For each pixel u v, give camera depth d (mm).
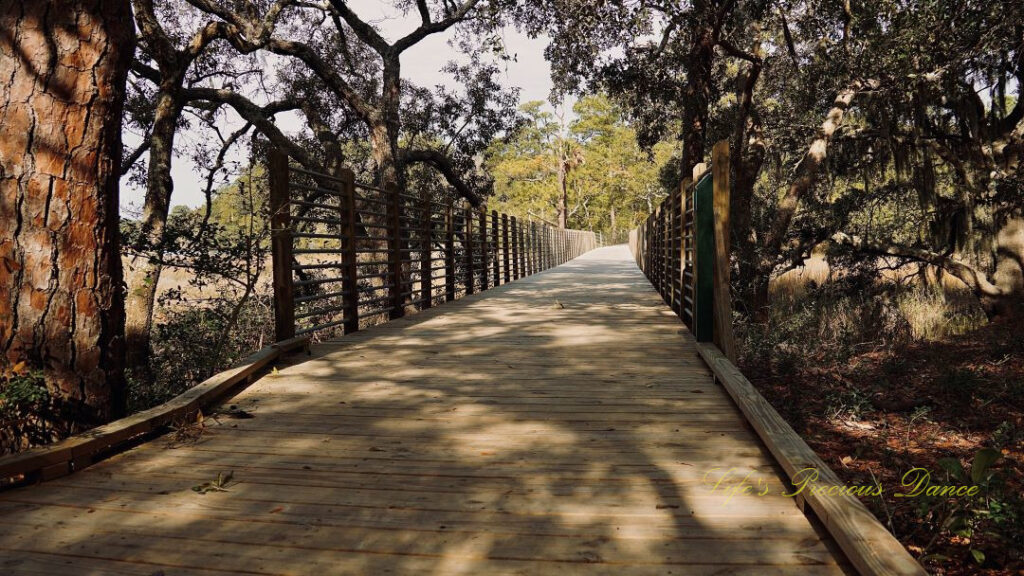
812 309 12516
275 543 2232
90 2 3535
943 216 12719
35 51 3402
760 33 13523
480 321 8391
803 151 15547
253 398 4289
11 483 2783
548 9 14469
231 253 6422
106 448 3248
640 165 61469
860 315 11289
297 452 3209
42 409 3408
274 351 5277
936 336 10508
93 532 2328
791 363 8031
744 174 13797
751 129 14883
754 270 12227
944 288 14789
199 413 3748
